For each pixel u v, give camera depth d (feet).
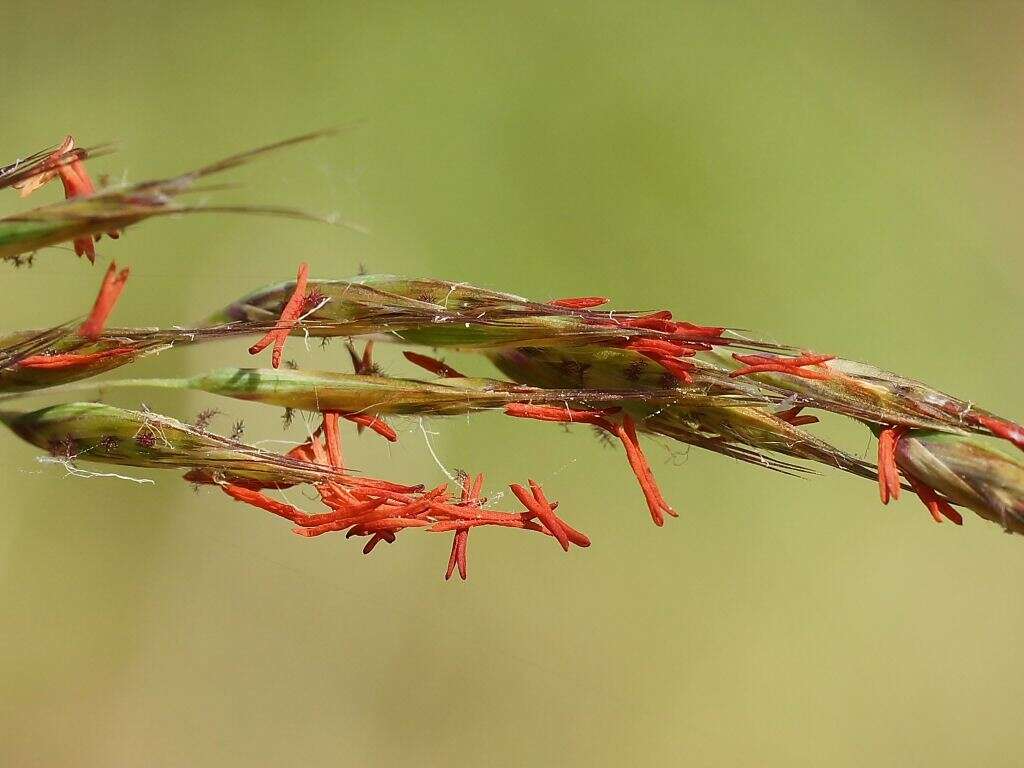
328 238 0.64
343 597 0.59
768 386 0.32
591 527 0.62
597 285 0.68
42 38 0.65
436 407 0.32
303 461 0.32
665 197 0.70
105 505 0.55
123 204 0.29
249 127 0.66
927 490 0.32
